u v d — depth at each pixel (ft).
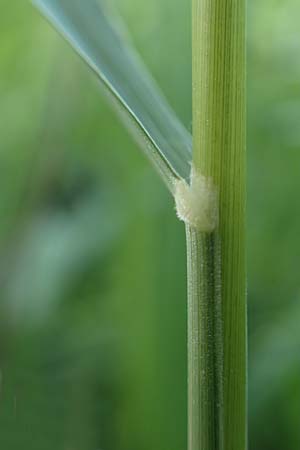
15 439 0.60
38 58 0.88
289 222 0.75
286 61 0.80
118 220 0.73
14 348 0.69
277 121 0.76
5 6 0.86
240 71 0.32
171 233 0.61
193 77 0.33
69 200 0.80
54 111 0.78
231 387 0.34
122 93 0.35
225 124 0.32
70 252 0.74
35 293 0.73
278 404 0.62
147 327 0.61
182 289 0.61
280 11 0.80
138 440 0.60
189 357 0.34
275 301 0.70
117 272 0.68
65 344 0.69
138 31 0.78
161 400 0.60
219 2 0.32
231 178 0.33
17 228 0.77
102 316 0.70
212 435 0.34
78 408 0.63
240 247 0.33
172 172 0.33
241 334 0.33
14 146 0.80
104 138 0.80
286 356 0.63
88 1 0.37
